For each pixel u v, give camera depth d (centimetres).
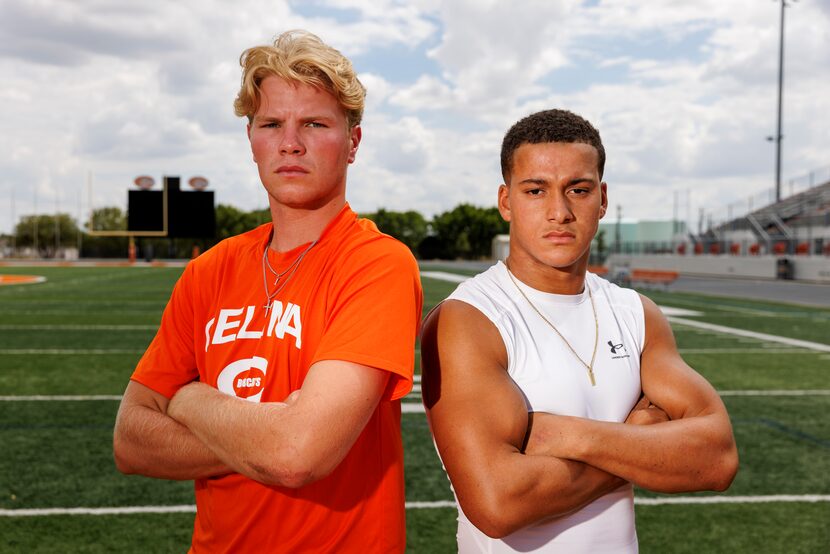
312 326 130
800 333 1095
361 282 126
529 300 144
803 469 432
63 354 848
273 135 130
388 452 136
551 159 135
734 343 982
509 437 129
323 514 128
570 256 137
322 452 115
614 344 145
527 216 138
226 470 126
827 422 544
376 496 133
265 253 139
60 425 521
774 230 3167
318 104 129
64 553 308
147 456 130
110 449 463
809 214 3016
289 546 128
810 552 317
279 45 131
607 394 141
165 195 3391
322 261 132
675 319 1293
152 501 372
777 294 1923
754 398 628
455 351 135
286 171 129
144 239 5472
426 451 470
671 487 131
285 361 129
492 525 125
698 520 354
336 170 132
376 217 6725
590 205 137
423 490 395
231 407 122
